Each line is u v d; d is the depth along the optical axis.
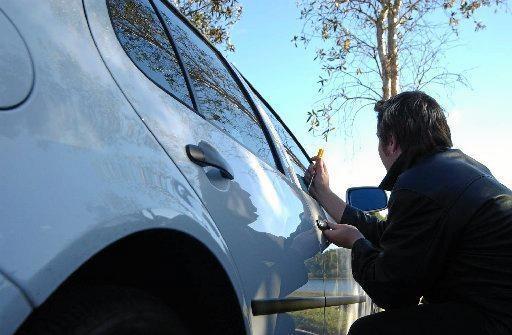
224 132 2.12
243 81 2.84
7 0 1.25
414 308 2.13
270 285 1.96
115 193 1.25
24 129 1.13
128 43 1.72
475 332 1.97
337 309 3.09
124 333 1.27
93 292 1.29
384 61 12.27
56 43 1.34
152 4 2.15
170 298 1.64
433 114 2.27
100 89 1.42
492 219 2.00
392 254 2.11
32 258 1.03
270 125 2.87
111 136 1.36
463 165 2.14
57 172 1.15
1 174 1.05
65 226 1.11
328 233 2.63
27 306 1.01
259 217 1.99
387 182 2.39
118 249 1.44
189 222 1.45
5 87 1.13
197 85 2.13
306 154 3.65
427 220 2.04
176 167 1.56
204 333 1.70
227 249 1.64
